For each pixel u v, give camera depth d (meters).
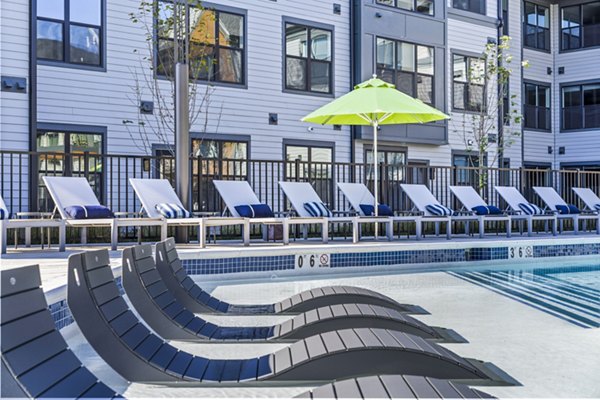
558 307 5.20
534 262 9.17
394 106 8.48
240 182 9.16
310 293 4.66
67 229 8.76
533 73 18.81
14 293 1.63
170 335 3.41
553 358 3.46
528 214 11.12
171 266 4.18
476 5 16.42
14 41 10.02
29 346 1.66
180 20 10.08
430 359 2.78
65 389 1.75
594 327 4.36
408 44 14.58
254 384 2.63
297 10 13.14
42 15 10.34
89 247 7.63
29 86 10.12
